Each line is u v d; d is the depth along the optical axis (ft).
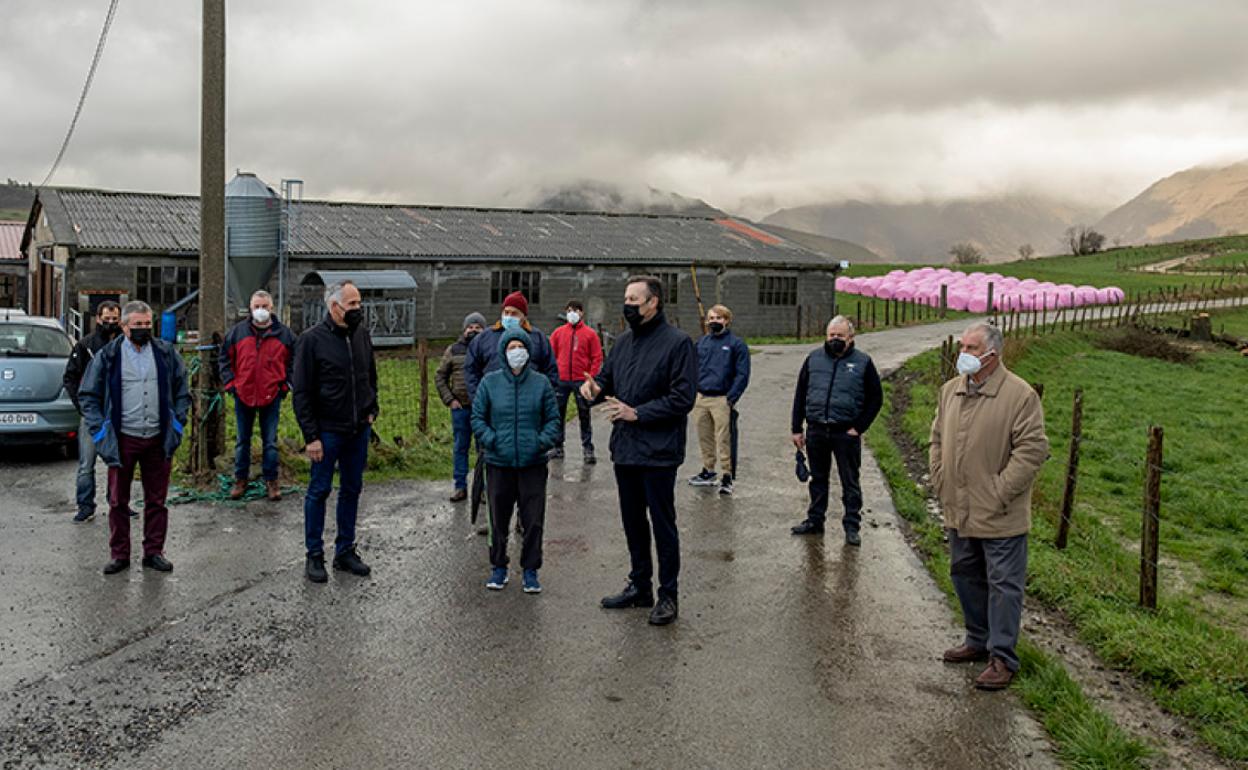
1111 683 18.16
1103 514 36.01
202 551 24.44
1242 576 28.84
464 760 14.20
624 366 20.51
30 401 35.04
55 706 15.67
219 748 14.40
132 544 24.88
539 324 105.09
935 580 23.70
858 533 26.96
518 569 23.65
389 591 21.75
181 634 18.85
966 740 15.23
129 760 14.01
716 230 134.51
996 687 17.19
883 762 14.46
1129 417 61.46
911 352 91.71
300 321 90.89
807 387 27.63
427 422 44.75
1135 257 329.31
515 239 109.09
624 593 21.22
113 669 17.16
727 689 16.92
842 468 27.09
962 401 18.20
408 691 16.48
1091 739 14.99
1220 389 80.28
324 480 22.41
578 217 127.95
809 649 18.94
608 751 14.57
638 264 109.81
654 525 20.16
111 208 93.30
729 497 32.55
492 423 21.53
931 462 18.99
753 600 21.85
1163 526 34.42
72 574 22.34
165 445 22.62
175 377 23.07
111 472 22.39
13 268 115.34
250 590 21.54
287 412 47.29
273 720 15.31
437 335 99.04
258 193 48.96
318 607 20.57
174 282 85.46
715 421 32.89
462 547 25.48
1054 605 22.79
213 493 30.30
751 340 110.73
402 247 97.81
